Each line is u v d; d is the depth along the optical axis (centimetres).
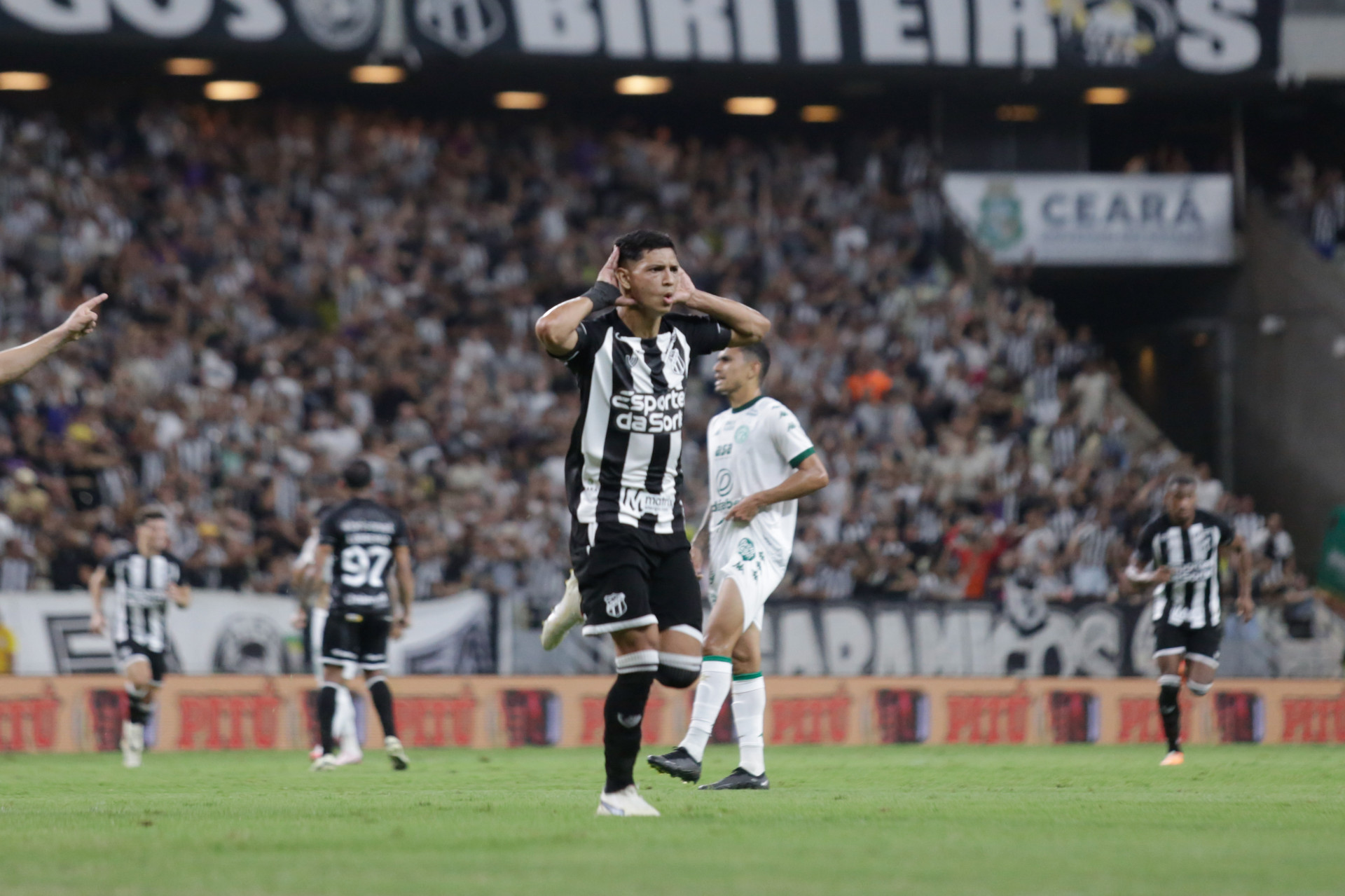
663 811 2273
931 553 7650
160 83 10112
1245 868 1572
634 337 2073
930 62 9681
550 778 3706
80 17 8756
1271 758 5078
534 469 8106
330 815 2255
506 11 9306
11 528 6512
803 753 5516
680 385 2095
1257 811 2386
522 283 9619
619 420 2053
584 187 10306
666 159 10519
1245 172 11475
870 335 9425
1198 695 4422
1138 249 10462
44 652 6000
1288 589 7594
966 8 9662
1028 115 10644
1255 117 11294
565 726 6338
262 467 7350
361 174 9756
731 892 1370
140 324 8412
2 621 5944
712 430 3064
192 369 8094
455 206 9762
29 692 5841
